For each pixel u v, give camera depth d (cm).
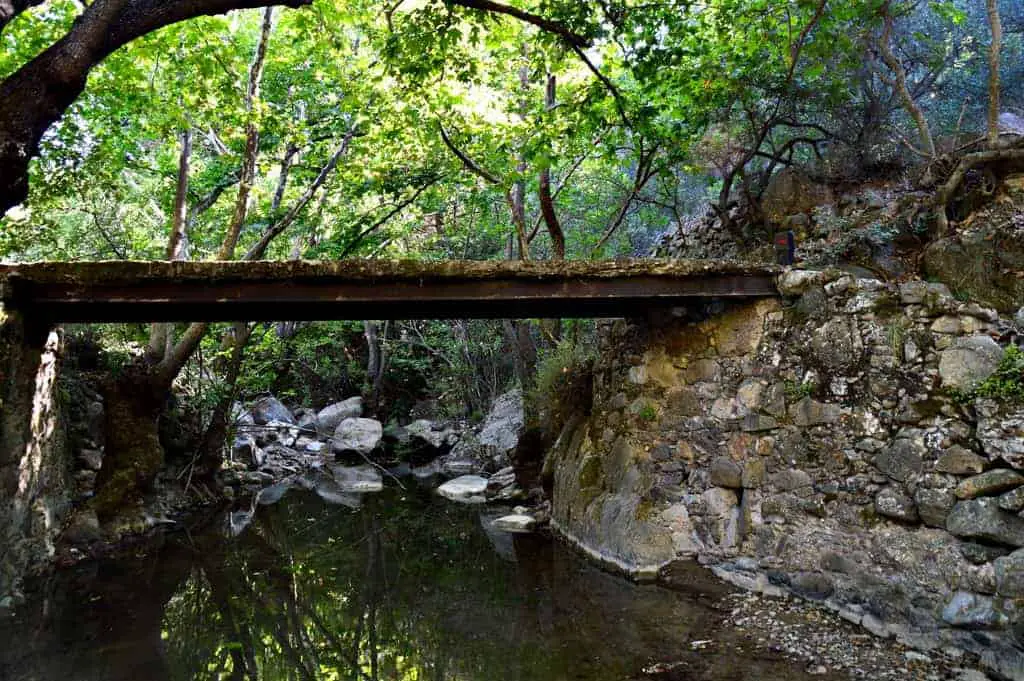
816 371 532
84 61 396
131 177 1173
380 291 546
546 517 865
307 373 1878
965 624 399
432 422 1562
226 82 839
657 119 904
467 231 1434
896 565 448
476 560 721
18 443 598
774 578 523
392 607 591
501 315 655
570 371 915
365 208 1284
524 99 1033
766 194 821
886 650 423
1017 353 427
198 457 1049
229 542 820
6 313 532
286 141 990
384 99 902
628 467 645
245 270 532
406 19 629
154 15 421
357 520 952
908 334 484
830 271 543
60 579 659
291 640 520
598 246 979
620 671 427
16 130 383
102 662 479
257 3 444
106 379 846
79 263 528
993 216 539
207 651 500
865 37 727
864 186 755
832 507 504
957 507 422
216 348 1159
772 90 764
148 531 828
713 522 586
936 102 819
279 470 1356
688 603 530
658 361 642
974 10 818
